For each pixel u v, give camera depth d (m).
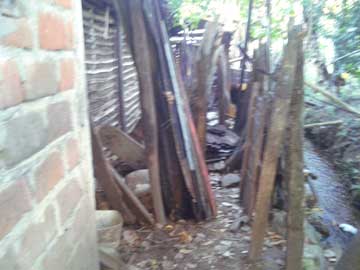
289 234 2.31
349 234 3.44
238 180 4.12
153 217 3.28
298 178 2.22
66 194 1.06
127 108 6.33
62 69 1.01
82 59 1.18
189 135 3.12
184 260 2.72
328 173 4.99
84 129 1.21
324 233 3.28
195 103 3.81
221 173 4.46
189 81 4.34
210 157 4.80
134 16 2.80
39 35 0.86
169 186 3.32
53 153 0.96
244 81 5.98
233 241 2.95
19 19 0.77
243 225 3.18
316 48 6.71
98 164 2.99
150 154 3.14
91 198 1.31
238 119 5.65
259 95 3.25
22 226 0.81
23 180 0.81
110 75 5.36
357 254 2.06
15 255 0.78
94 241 1.36
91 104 4.42
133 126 6.53
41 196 0.89
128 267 2.28
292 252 2.33
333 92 6.13
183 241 2.97
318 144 6.00
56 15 0.96
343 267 2.14
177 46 6.93
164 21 3.00
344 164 4.93
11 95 0.75
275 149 2.32
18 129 0.78
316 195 3.94
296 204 2.25
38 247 0.88
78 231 1.17
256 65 3.55
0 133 0.71
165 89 3.02
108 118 5.21
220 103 6.06
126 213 3.16
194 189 3.20
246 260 2.66
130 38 2.90
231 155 4.67
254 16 8.10
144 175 3.68
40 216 0.89
